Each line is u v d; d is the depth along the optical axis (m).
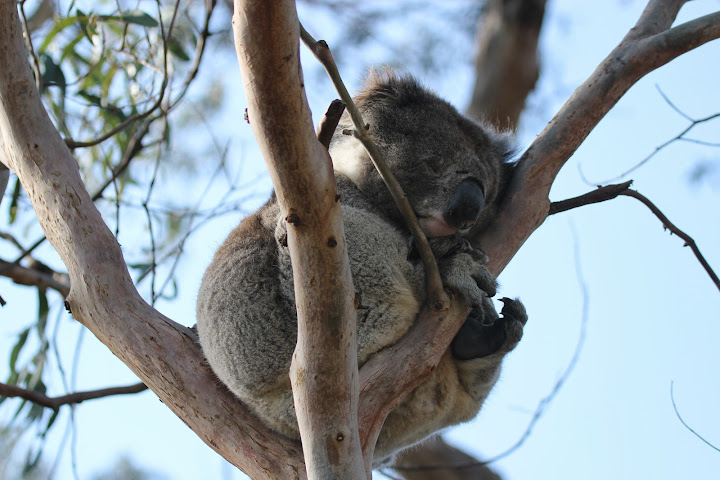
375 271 5.30
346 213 5.53
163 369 5.37
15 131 5.65
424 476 13.17
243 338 5.30
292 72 3.76
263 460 5.15
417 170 6.18
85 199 5.67
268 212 5.67
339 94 4.36
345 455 4.29
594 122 6.05
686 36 6.01
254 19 3.65
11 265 8.42
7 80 5.57
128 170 9.42
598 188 6.20
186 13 9.03
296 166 3.92
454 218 5.93
